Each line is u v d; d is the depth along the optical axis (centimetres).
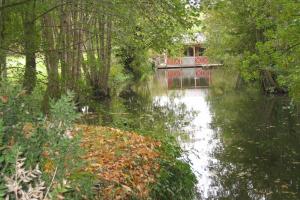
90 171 583
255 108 2167
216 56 3559
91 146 800
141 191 662
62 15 1405
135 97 2862
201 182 1060
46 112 484
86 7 1082
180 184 834
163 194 735
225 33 2953
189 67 6009
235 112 2088
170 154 941
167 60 6041
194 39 1267
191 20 946
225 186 1034
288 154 1289
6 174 281
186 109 2245
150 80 4275
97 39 2269
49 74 1139
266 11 1291
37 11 1010
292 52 1181
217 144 1439
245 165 1195
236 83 3450
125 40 1152
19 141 329
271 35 1173
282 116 1889
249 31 2712
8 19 978
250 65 1320
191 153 1321
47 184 321
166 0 920
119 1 969
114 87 3150
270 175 1101
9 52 1034
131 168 731
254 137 1518
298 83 1189
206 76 4500
